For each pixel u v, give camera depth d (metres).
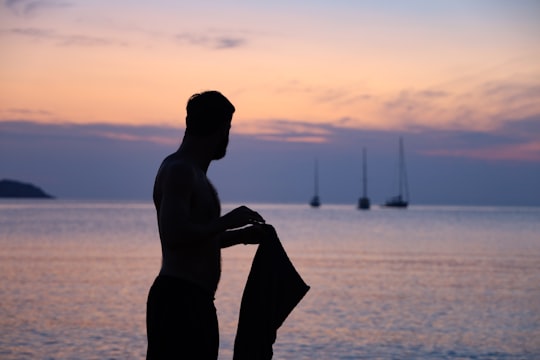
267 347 4.21
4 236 56.00
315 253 41.56
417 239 58.09
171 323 3.79
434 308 19.31
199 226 3.73
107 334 14.23
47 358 11.93
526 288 24.53
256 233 4.30
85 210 164.75
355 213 161.25
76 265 31.22
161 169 3.94
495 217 141.88
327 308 19.02
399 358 12.59
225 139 4.03
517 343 14.15
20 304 18.88
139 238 54.00
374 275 28.66
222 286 23.52
